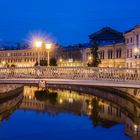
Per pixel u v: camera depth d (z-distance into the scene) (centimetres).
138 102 4034
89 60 9588
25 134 3084
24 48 15025
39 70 3058
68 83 3002
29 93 6525
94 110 4325
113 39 10194
